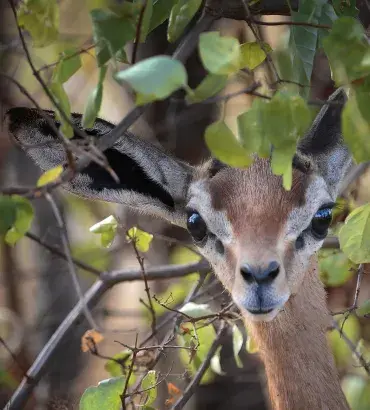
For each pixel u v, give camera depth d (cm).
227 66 720
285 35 1038
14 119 904
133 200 1063
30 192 791
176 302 1376
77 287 1080
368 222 920
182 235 1552
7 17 1480
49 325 1694
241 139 761
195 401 1584
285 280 890
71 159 775
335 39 775
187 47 832
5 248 1739
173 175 1057
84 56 1520
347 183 1227
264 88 955
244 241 899
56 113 817
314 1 889
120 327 1798
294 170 966
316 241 960
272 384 1052
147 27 800
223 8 925
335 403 1032
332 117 1045
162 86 672
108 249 1623
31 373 1171
